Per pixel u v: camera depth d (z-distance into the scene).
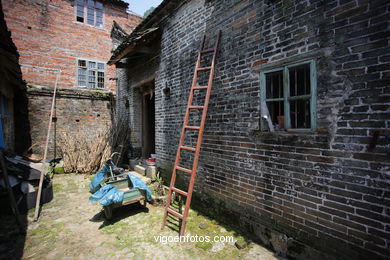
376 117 2.00
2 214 3.96
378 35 1.98
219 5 3.67
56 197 4.96
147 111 7.71
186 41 4.46
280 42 2.76
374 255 2.02
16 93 8.04
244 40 3.23
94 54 11.23
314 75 2.43
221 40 3.63
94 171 7.24
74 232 3.39
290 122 2.75
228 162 3.51
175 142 4.85
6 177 3.62
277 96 2.94
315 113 2.43
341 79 2.21
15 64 5.30
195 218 3.78
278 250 2.77
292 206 2.66
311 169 2.47
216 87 3.71
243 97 3.25
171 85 4.98
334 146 2.28
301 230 2.58
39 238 3.23
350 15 2.15
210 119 3.84
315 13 2.41
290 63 2.65
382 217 1.97
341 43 2.21
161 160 5.41
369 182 2.04
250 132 3.15
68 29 10.49
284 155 2.73
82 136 8.62
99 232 3.38
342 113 2.21
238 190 3.35
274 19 2.82
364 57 2.06
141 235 3.28
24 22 9.41
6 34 4.02
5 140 5.96
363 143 2.08
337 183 2.26
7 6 9.02
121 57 6.16
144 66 6.38
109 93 10.26
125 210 4.18
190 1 4.35
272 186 2.88
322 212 2.38
